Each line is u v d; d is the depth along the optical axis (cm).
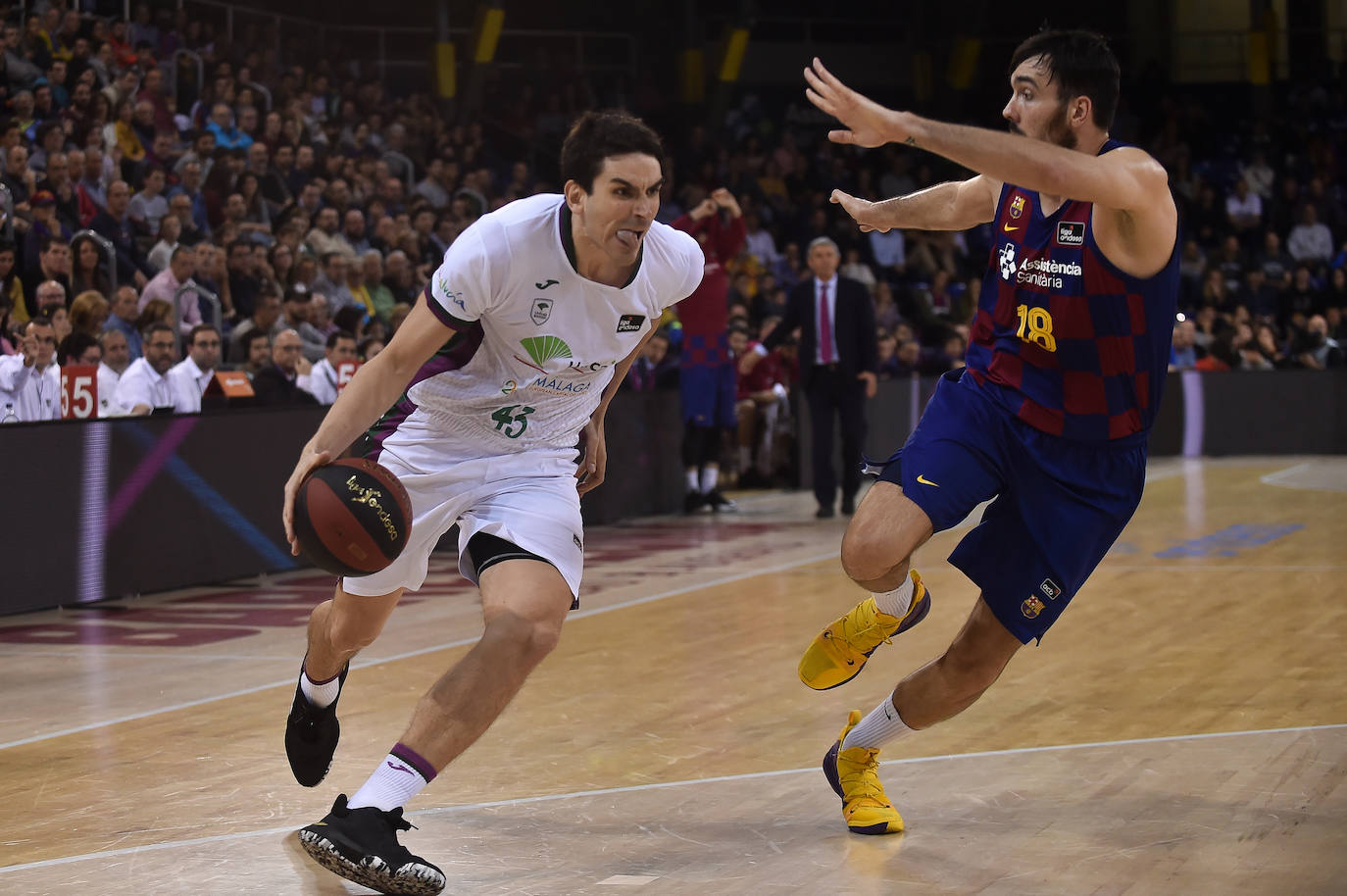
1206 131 2030
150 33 1305
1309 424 1619
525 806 346
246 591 733
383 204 1256
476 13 1644
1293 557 802
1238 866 291
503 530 302
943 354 1513
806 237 1697
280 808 349
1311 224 1898
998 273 319
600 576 759
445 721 279
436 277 290
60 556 670
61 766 393
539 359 303
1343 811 329
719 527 988
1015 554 315
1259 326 1675
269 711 461
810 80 270
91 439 682
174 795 361
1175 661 518
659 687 487
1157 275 296
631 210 282
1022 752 391
